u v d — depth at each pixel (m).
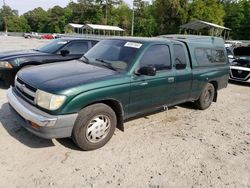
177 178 3.49
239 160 4.11
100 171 3.51
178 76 5.21
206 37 6.42
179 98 5.50
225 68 6.87
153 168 3.68
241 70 10.50
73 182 3.24
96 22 84.00
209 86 6.44
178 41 5.45
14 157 3.67
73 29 63.59
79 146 3.89
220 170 3.77
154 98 4.80
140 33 73.25
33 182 3.18
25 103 3.80
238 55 11.87
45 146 4.03
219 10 56.47
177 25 56.59
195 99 6.14
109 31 58.31
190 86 5.67
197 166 3.83
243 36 62.78
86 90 3.69
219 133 5.14
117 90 4.07
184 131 5.09
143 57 4.52
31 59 7.03
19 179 3.21
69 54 7.78
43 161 3.63
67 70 4.21
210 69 6.24
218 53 6.67
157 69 4.77
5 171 3.34
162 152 4.16
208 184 3.42
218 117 6.14
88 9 84.19
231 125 5.66
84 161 3.71
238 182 3.52
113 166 3.65
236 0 69.50
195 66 5.74
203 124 5.59
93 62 4.73
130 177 3.43
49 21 103.50
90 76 3.96
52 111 3.48
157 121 5.52
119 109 4.29
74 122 3.67
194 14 53.84
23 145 4.00
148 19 72.31
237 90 9.67
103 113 4.00
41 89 3.58
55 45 7.94
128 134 4.72
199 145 4.52
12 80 6.90
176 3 54.03
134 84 4.32
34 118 3.48
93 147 4.01
